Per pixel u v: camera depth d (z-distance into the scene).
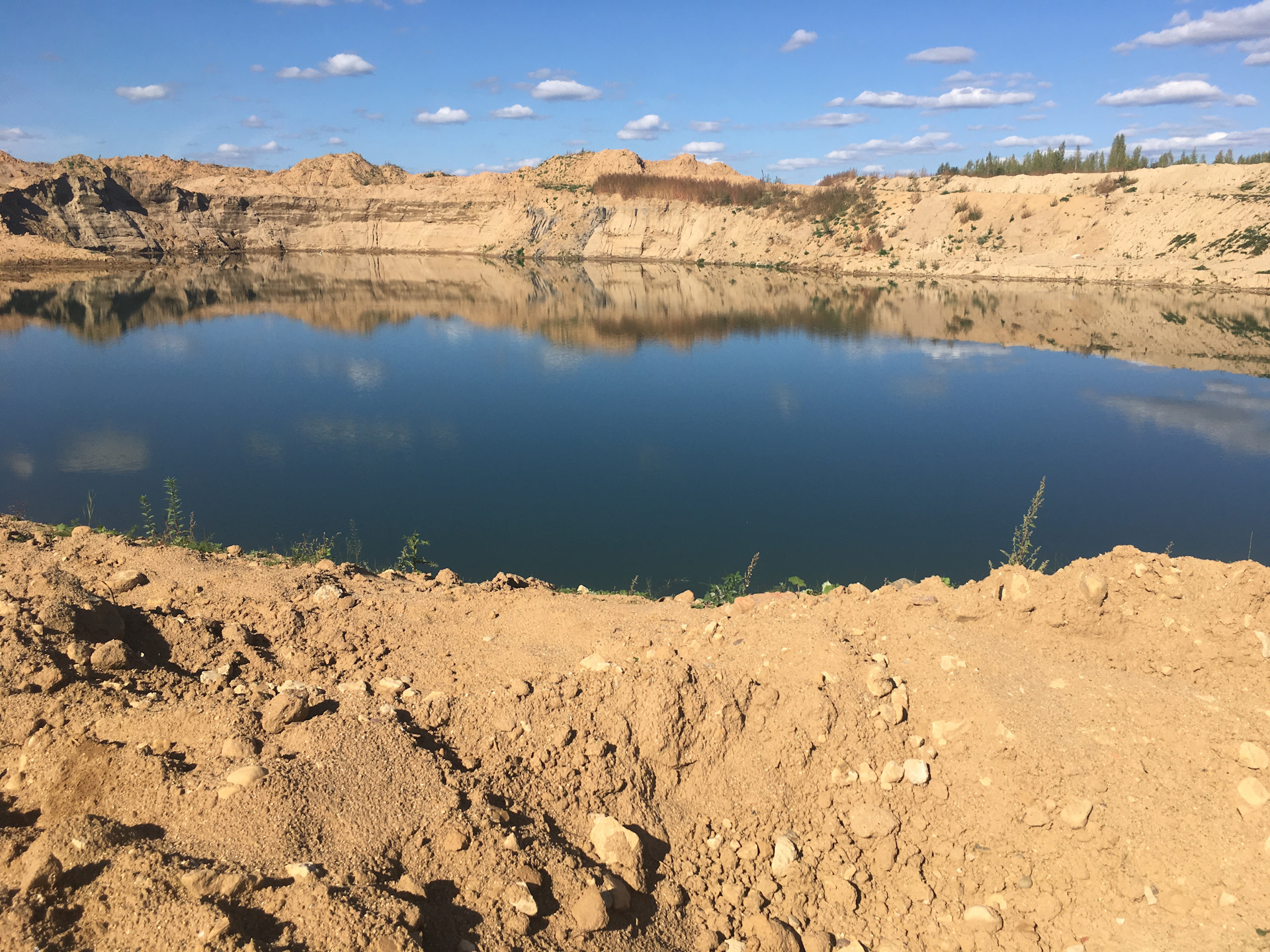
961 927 4.61
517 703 5.50
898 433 30.05
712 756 5.36
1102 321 57.50
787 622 6.52
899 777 5.17
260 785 4.37
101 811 4.37
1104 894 4.58
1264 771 4.80
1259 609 5.66
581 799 4.94
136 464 24.38
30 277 79.69
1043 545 18.97
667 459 26.16
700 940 4.37
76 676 5.25
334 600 7.19
